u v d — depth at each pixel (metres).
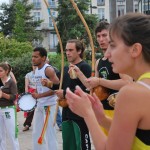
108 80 3.71
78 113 1.98
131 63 1.86
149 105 1.73
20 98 5.78
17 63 18.14
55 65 19.48
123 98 1.75
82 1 32.66
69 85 4.49
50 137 5.66
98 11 60.38
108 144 1.79
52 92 5.55
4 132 6.16
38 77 5.66
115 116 1.78
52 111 5.63
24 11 44.09
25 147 7.26
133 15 1.88
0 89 6.02
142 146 1.77
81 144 4.39
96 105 2.16
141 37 1.82
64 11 33.28
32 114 9.02
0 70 6.06
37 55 5.59
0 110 6.02
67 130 4.52
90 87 3.76
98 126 1.92
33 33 45.91
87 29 3.74
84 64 4.51
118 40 1.87
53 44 61.59
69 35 32.47
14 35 42.03
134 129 1.75
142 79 1.80
